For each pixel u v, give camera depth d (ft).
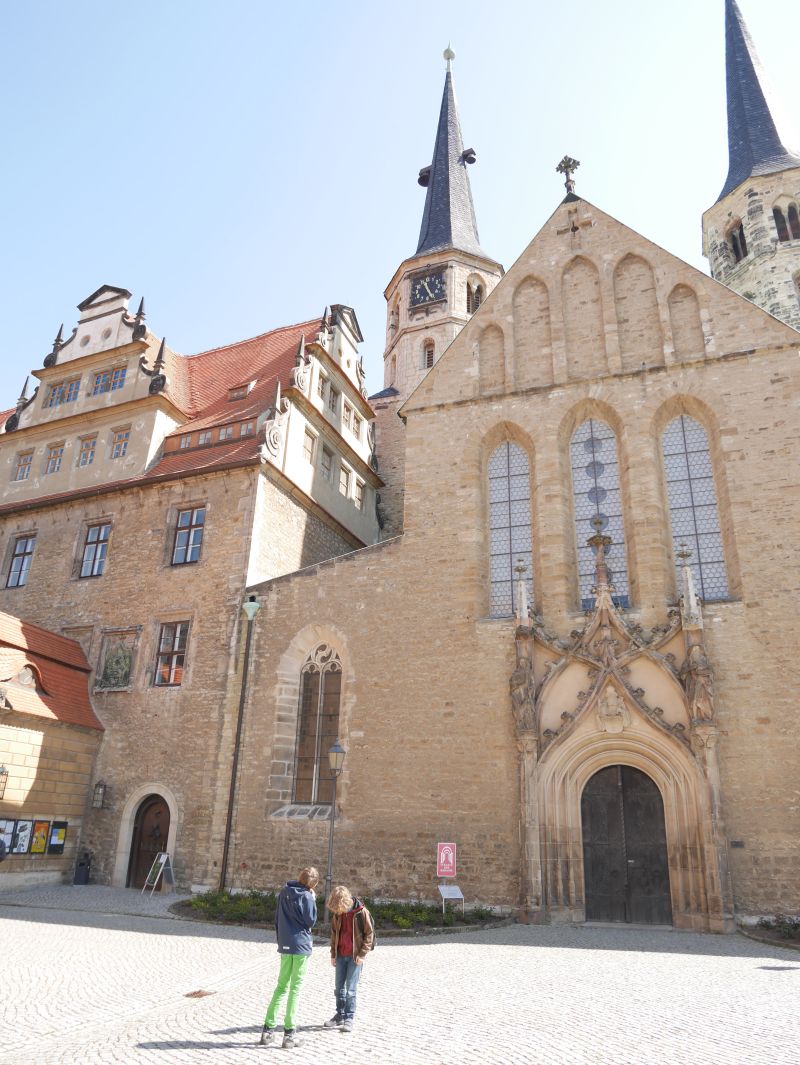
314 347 103.86
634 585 72.02
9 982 35.73
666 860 62.34
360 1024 29.48
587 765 65.46
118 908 64.80
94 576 93.61
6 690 74.95
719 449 73.26
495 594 77.10
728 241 136.05
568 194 90.84
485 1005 32.65
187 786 77.92
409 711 72.49
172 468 95.25
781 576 65.87
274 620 81.30
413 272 150.51
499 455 83.05
